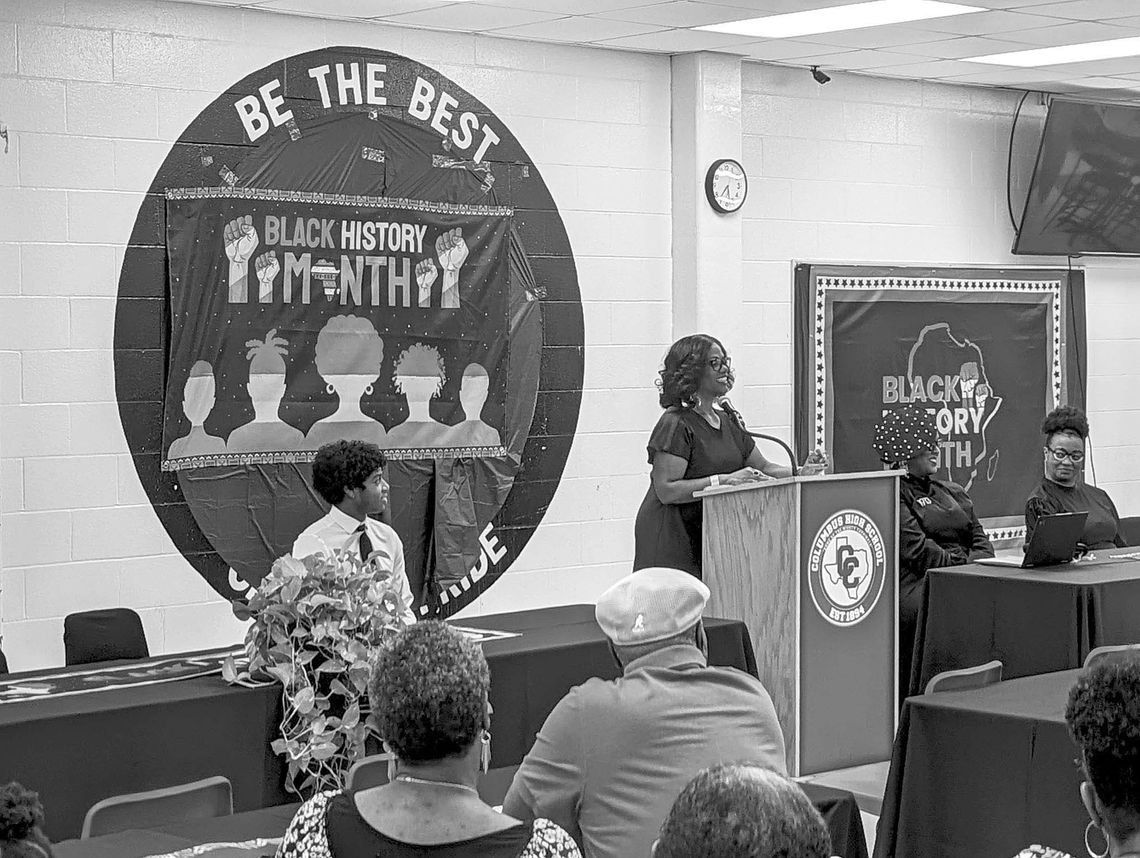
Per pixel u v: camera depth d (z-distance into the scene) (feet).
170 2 19.01
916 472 20.39
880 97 26.43
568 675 13.88
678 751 8.59
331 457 15.14
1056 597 16.24
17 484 17.93
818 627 16.71
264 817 9.76
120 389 18.69
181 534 19.17
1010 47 23.54
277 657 11.87
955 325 27.27
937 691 12.70
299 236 20.04
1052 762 10.89
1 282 17.80
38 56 18.01
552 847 6.60
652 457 17.74
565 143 22.74
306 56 20.18
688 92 23.65
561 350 22.72
